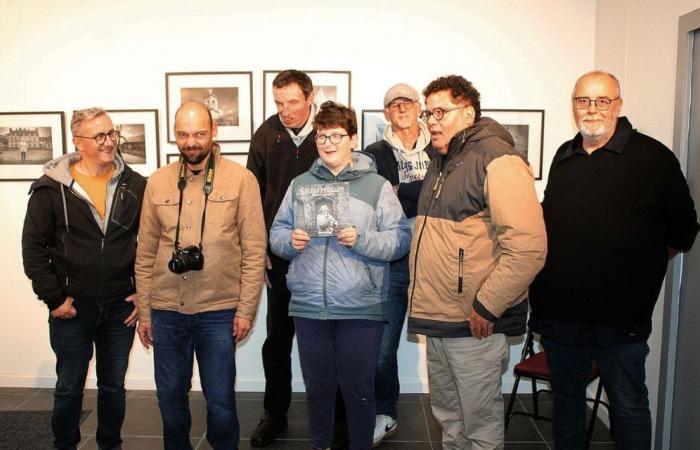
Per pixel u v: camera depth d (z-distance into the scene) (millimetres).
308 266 2186
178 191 2260
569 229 2119
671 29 2551
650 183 2027
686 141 2441
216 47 3430
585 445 2316
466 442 2172
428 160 2814
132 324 2551
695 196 2379
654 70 2695
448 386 2156
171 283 2232
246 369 3584
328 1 3391
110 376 2543
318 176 2244
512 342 3539
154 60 3445
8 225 3557
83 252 2389
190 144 2141
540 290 2205
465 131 1987
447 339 2018
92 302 2414
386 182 2266
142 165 3498
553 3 3385
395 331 2848
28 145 3510
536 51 3410
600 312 2066
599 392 2666
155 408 3303
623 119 2143
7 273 3578
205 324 2258
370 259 2162
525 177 1870
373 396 2232
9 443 2863
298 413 3250
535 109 3430
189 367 2324
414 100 2781
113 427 2590
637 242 2023
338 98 3428
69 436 2520
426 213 2057
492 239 1932
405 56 3412
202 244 2215
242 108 3447
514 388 2836
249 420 3164
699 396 2369
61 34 3451
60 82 3475
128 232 2473
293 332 2938
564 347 2215
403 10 3391
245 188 2293
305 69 3422
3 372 3629
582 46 3400
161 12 3420
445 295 1978
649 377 2723
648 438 2105
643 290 2049
